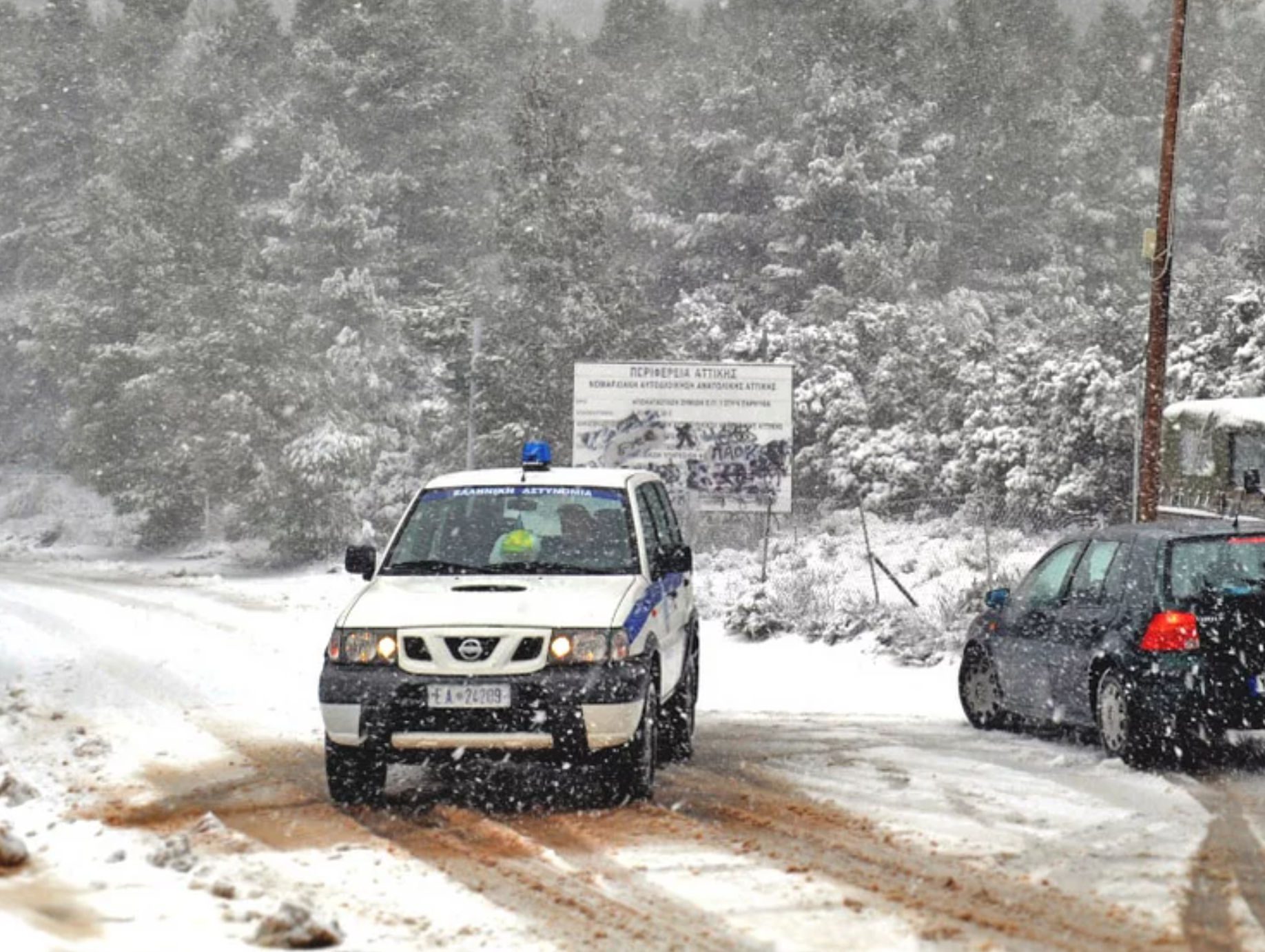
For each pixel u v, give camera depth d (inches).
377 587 487.8
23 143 3804.1
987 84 3550.7
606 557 503.8
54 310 3024.1
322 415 2121.1
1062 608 567.2
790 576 1274.6
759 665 867.4
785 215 2800.2
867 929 312.8
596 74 3698.3
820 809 446.0
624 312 2114.9
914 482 1749.5
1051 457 1542.8
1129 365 1625.2
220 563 2169.0
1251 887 347.3
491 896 344.2
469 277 2967.5
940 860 377.1
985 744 576.4
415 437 2222.0
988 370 1736.0
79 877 350.0
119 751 554.6
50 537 2913.4
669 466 1419.8
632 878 359.9
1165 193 1088.8
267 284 2306.8
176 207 2871.6
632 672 442.6
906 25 3341.5
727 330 2282.2
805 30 3243.1
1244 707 494.3
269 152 3312.0
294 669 825.5
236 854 386.3
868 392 1932.8
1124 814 433.7
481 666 436.5
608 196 2834.6
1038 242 3287.4
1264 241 1833.2
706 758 547.2
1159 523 558.6
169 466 2439.7
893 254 2687.0
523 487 529.0
